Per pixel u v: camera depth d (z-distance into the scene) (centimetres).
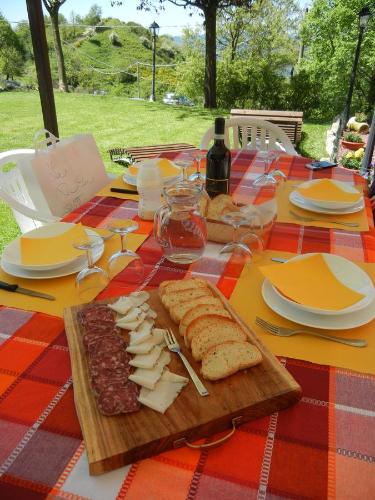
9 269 109
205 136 250
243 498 54
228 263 115
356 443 62
